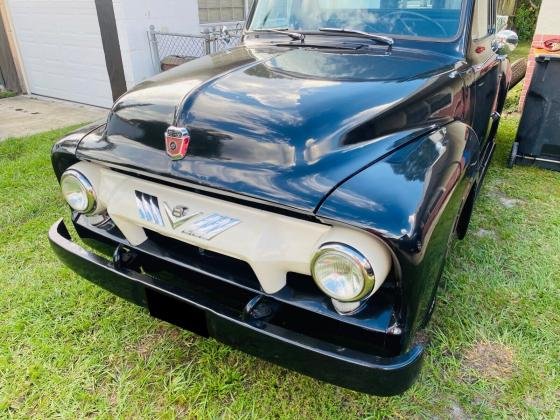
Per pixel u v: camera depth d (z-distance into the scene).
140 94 1.95
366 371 1.40
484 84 2.79
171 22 6.89
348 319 1.49
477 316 2.38
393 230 1.33
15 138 5.45
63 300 2.53
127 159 1.78
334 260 1.38
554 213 3.47
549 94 4.02
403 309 1.45
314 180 1.49
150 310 1.89
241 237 1.60
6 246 3.04
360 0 2.56
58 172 2.14
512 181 4.04
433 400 1.92
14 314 2.42
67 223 3.28
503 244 3.04
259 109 1.68
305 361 1.50
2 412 1.88
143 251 1.89
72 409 1.90
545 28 5.36
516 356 2.13
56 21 7.07
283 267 1.56
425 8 2.42
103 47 6.71
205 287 1.82
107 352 2.18
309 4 2.70
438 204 1.44
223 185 1.56
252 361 2.13
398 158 1.57
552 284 2.62
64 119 6.57
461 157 1.75
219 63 2.19
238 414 1.87
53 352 2.18
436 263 1.57
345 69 2.05
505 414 1.86
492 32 3.12
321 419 1.85
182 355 2.17
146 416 1.87
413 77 2.02
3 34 7.95
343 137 1.60
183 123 1.70
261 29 2.85
